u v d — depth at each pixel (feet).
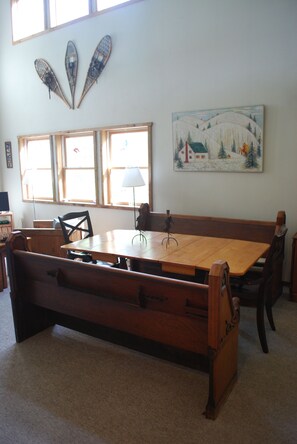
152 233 11.30
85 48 15.98
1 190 20.90
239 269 7.30
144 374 7.38
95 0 15.42
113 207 16.34
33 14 17.99
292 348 8.36
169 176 14.35
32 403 6.52
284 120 11.62
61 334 9.16
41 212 19.49
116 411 6.28
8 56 19.08
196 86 13.16
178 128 13.69
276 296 10.71
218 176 13.15
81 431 5.82
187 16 13.00
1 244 12.16
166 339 6.68
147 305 6.75
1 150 20.67
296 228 11.98
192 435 5.70
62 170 18.34
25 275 8.61
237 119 12.35
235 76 12.29
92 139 16.99
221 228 12.13
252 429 5.81
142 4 14.01
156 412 6.24
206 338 6.18
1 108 20.10
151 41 14.01
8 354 8.22
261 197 12.42
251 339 8.82
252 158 12.27
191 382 7.09
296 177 11.71
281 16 11.22
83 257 11.62
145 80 14.40
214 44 12.55
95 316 7.62
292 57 11.23
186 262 7.87
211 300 5.67
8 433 5.82
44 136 18.60
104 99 15.79
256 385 6.97
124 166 16.11
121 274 6.84
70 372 7.48
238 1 11.87
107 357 8.05
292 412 6.19
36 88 18.22
